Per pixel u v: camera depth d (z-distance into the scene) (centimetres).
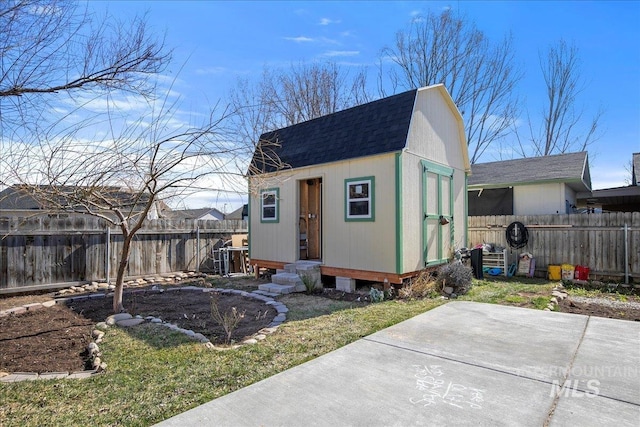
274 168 938
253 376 343
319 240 985
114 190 542
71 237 877
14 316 597
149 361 387
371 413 265
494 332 457
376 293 693
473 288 810
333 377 329
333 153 829
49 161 473
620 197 1430
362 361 366
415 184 778
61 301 710
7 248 791
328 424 252
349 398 288
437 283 754
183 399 300
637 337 432
